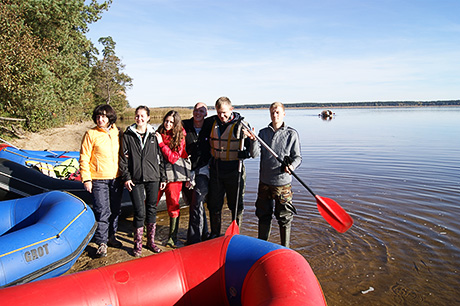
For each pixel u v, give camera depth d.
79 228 3.38
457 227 5.00
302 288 1.92
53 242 3.05
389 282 3.54
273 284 1.96
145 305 2.13
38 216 3.66
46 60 15.39
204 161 4.09
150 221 3.98
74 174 6.40
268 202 3.95
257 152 3.75
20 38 13.25
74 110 26.94
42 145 13.71
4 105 13.96
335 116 65.12
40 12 16.12
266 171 3.86
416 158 11.49
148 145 3.81
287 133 3.84
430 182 7.84
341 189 7.23
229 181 4.04
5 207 3.80
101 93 47.69
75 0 17.38
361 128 28.55
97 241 3.83
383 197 6.55
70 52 20.06
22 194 4.60
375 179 8.25
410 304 3.18
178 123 4.04
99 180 3.80
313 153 13.31
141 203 3.84
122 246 4.16
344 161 11.20
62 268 3.08
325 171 9.42
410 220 5.28
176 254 2.41
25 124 16.28
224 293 2.30
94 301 2.02
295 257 2.19
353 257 4.07
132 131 3.75
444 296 3.32
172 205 4.19
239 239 2.49
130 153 3.79
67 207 3.47
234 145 3.93
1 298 1.86
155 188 3.91
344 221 3.64
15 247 2.81
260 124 36.94
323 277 3.61
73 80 20.47
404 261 3.98
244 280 2.20
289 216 3.85
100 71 47.50
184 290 2.26
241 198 4.25
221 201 4.15
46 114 16.89
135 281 2.18
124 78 50.72
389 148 14.27
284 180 3.79
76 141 16.05
